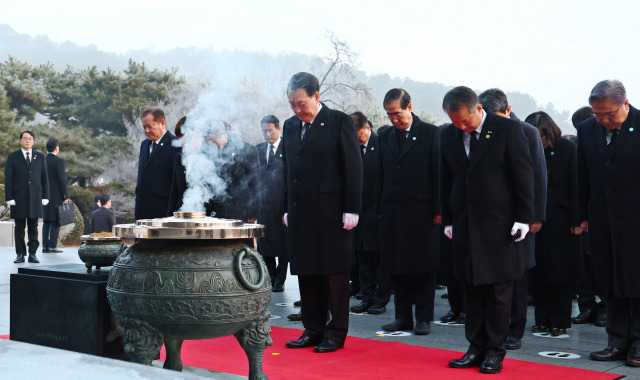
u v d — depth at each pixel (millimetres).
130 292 2768
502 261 3719
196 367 3592
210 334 2824
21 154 9648
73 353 1411
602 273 3994
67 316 3623
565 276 4688
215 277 2748
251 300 2846
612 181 3926
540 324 4891
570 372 3619
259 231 2951
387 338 4629
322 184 4223
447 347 4309
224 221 2943
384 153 5020
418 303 4848
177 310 2719
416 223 4777
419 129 4895
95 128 26547
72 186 26109
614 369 3721
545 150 4895
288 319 5340
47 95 26859
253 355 2977
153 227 2734
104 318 3521
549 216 4754
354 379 3422
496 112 4344
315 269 4184
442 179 4035
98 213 12781
